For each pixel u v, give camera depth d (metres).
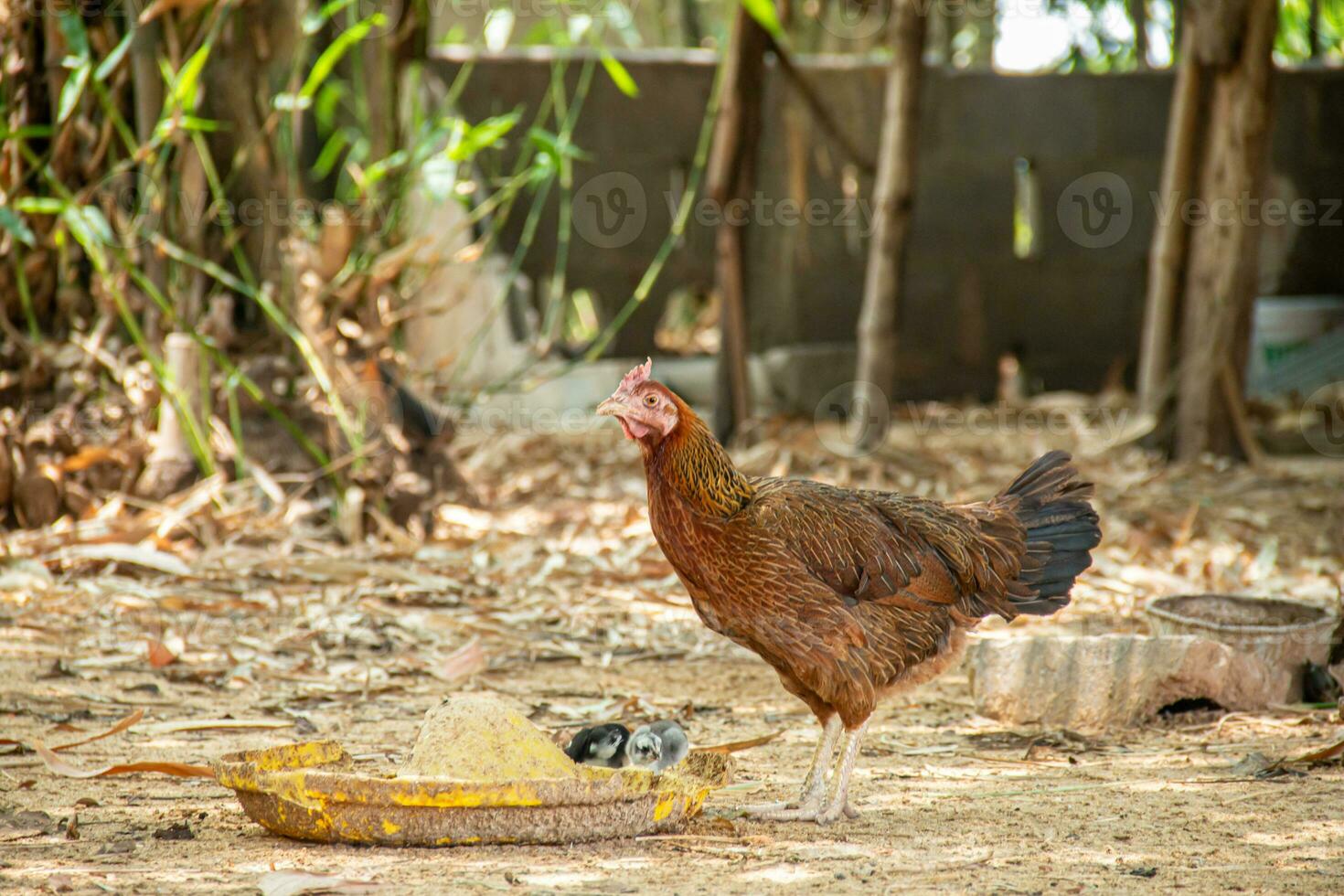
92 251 8.70
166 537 8.60
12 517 8.86
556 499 11.48
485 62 15.99
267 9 9.80
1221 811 4.31
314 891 3.38
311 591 7.99
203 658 6.61
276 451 9.52
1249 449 13.16
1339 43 21.62
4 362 9.30
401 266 9.65
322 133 13.11
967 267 17.80
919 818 4.25
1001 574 4.57
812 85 16.69
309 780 3.82
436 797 3.78
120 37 9.53
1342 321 17.91
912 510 4.49
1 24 9.01
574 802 3.86
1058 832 4.07
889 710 6.04
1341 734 5.45
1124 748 5.35
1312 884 3.54
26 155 8.80
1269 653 6.05
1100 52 20.81
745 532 4.20
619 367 16.27
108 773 4.55
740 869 3.65
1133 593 8.39
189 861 3.71
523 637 7.29
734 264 13.37
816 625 4.21
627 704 5.90
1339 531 10.37
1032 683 5.74
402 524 9.55
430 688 6.26
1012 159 17.67
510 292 15.84
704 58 16.66
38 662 6.45
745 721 5.78
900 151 12.88
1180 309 13.38
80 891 3.44
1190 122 13.19
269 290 9.66
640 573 8.77
